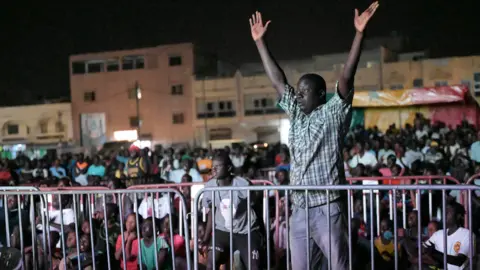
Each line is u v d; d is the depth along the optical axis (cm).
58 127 4959
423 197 850
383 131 2281
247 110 4481
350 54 434
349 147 1623
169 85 4759
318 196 455
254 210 655
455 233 630
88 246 714
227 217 622
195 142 4650
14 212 809
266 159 2042
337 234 453
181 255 717
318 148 448
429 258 637
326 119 442
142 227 697
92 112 4944
